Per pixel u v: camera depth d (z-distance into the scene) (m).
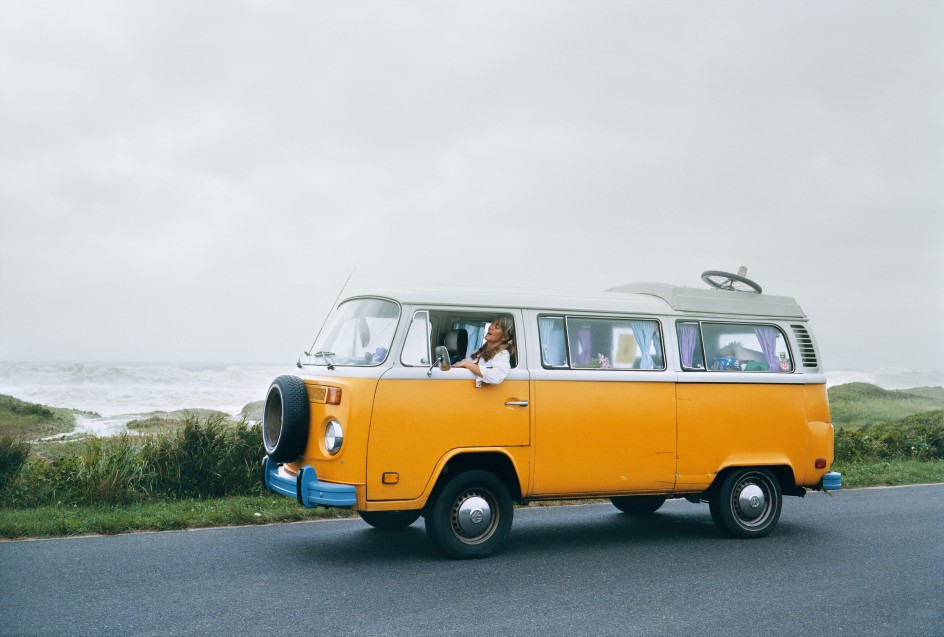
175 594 5.61
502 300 7.12
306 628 4.88
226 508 9.02
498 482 6.90
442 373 6.70
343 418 6.42
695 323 8.00
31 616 5.04
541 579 6.20
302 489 6.49
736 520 8.01
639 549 7.44
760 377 8.12
